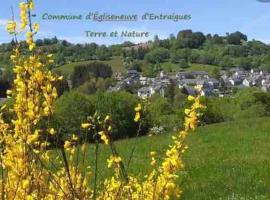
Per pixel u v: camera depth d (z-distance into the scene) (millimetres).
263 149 22828
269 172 16891
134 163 18359
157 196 4500
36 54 4164
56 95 4039
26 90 4102
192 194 13867
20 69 4125
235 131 27938
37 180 4191
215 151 22703
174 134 24203
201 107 4352
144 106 4328
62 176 4273
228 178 15938
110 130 4082
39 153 4086
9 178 4211
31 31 4188
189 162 19547
